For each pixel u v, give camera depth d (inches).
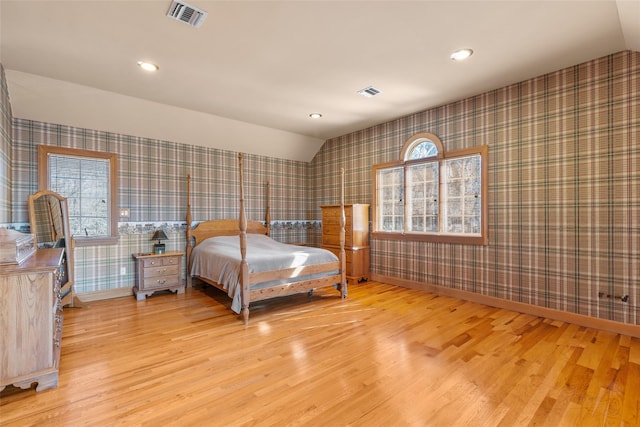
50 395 76.8
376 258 202.5
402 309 144.1
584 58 116.3
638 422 66.1
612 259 114.9
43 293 79.2
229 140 204.1
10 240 77.9
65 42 102.0
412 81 135.2
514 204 139.9
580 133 121.4
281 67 121.2
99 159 164.7
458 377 84.6
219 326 124.0
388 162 193.9
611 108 114.3
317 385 81.2
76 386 80.7
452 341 108.0
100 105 150.8
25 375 76.7
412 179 183.0
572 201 123.8
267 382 82.7
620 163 112.7
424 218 176.9
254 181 225.0
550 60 117.5
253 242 190.9
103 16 88.0
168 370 89.1
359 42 103.5
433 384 81.3
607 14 88.6
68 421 67.3
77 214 158.6
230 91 145.0
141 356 97.8
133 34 97.6
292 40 102.0
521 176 137.6
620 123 112.5
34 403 73.5
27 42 101.7
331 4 83.9
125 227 172.1
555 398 74.8
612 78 113.7
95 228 163.3
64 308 146.4
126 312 141.4
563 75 125.2
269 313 139.6
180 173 191.9
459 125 158.6
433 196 172.2
